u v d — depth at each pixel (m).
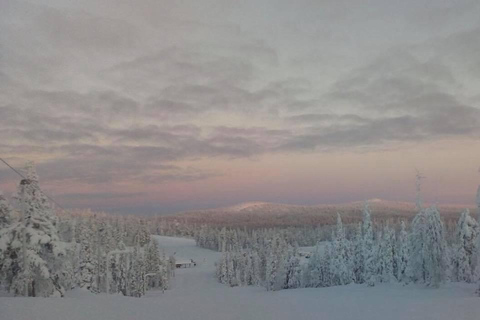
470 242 48.75
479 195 37.91
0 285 30.28
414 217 48.31
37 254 29.31
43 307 14.42
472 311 16.78
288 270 79.81
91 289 46.75
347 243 66.31
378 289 47.47
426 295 37.06
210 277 144.12
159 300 18.44
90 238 54.59
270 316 14.65
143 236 151.88
